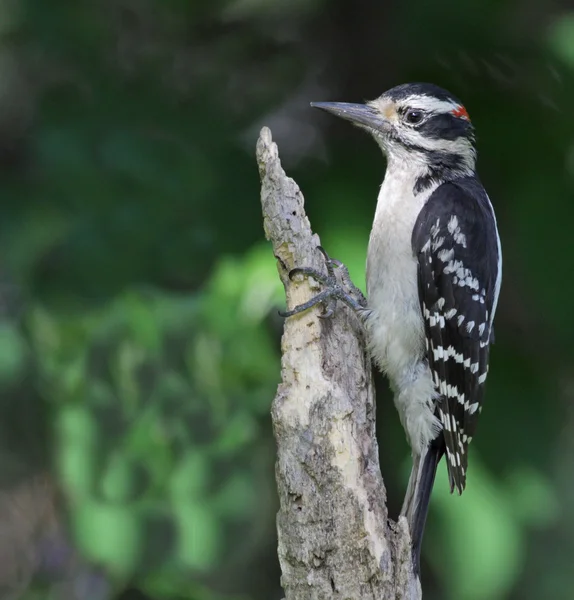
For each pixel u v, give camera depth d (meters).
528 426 11.24
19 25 12.52
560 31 11.55
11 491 12.06
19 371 11.25
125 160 11.82
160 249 11.64
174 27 12.76
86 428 10.44
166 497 10.44
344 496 7.50
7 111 13.07
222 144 12.19
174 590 10.65
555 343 11.50
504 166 11.60
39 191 12.19
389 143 9.86
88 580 11.52
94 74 12.43
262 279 10.42
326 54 12.44
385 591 7.47
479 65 11.59
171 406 10.42
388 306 9.26
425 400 9.27
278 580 12.09
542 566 12.45
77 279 11.55
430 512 10.84
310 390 7.70
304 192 11.33
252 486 10.62
